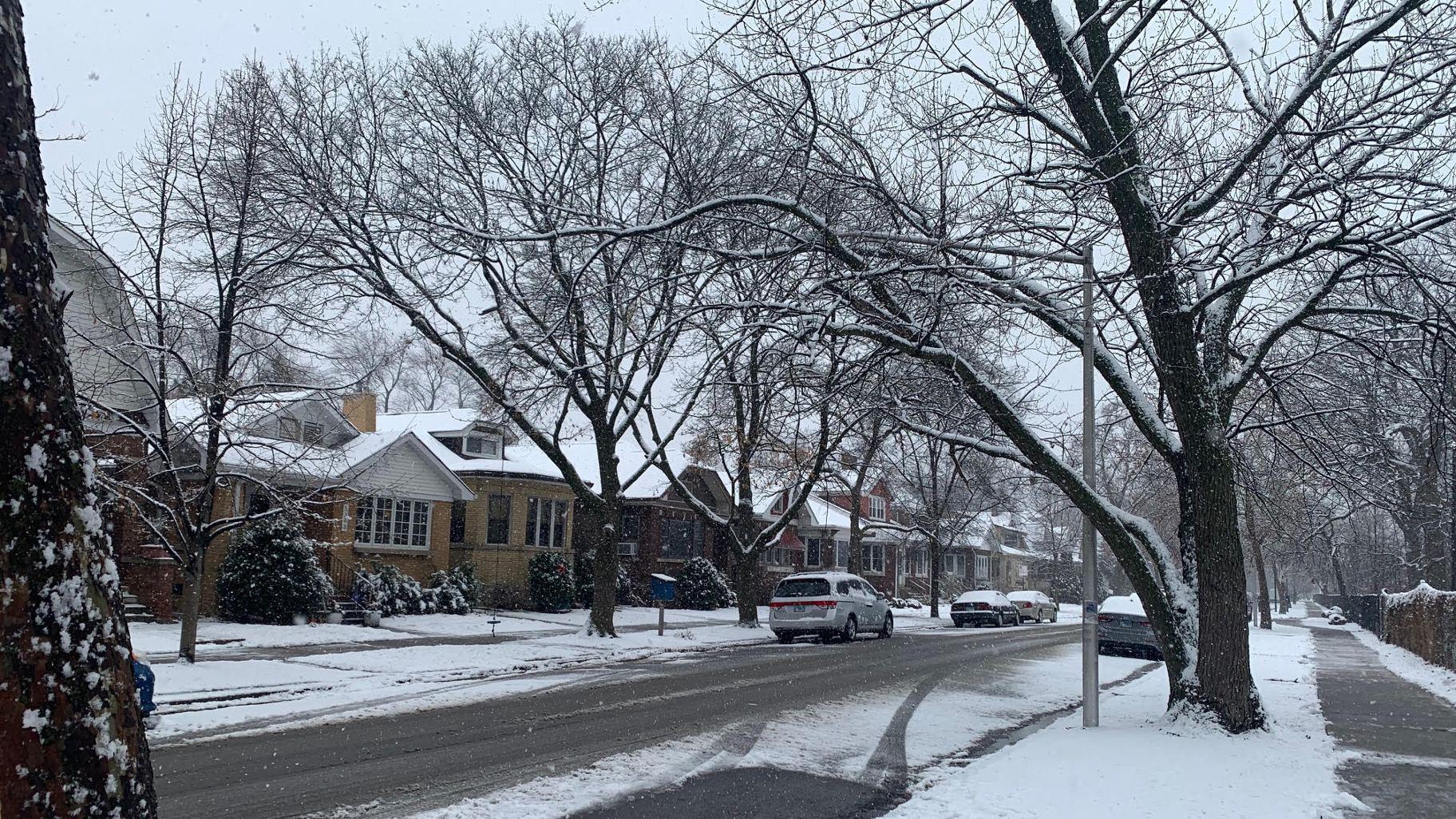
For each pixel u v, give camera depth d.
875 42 9.87
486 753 9.98
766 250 11.87
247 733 10.95
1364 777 9.16
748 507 30.55
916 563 67.06
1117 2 9.71
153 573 22.69
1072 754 9.62
